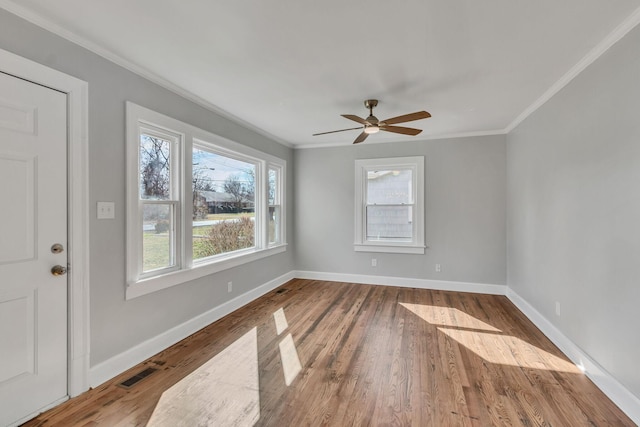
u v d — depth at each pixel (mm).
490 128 4184
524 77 2541
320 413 1833
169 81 2643
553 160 2793
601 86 2078
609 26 1839
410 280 4746
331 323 3262
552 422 1757
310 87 2766
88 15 1753
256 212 4328
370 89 2803
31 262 1770
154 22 1818
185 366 2369
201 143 3232
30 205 1762
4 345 1667
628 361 1823
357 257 5012
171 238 2863
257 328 3125
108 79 2176
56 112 1871
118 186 2258
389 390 2062
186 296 2936
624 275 1857
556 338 2725
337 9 1687
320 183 5188
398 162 4758
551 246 2842
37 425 1722
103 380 2137
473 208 4434
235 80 2623
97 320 2109
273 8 1677
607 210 2021
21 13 1689
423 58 2234
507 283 4266
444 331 3051
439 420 1772
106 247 2172
